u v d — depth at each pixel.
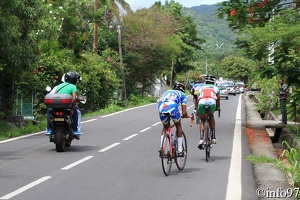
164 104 9.52
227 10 16.41
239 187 8.35
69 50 28.44
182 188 8.30
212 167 10.38
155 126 20.20
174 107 9.52
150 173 9.68
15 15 17.17
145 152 12.59
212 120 11.45
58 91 12.53
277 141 18.50
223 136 16.22
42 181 8.81
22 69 18.42
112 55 42.06
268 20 16.67
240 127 19.48
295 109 17.36
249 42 17.14
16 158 11.49
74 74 12.94
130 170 10.01
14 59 17.05
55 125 12.46
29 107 22.11
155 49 48.00
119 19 46.41
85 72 28.91
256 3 16.17
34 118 21.53
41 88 21.80
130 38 46.41
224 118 24.58
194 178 9.18
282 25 15.36
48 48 24.44
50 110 12.46
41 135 16.55
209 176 9.38
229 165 10.59
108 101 34.28
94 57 34.19
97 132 17.70
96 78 29.70
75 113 12.97
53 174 9.49
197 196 7.71
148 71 48.78
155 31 47.16
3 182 8.71
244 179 9.05
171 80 66.38
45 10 18.64
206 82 11.48
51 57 23.34
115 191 8.05
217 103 11.44
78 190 8.11
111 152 12.57
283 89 18.78
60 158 11.52
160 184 8.63
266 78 16.50
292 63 15.88
